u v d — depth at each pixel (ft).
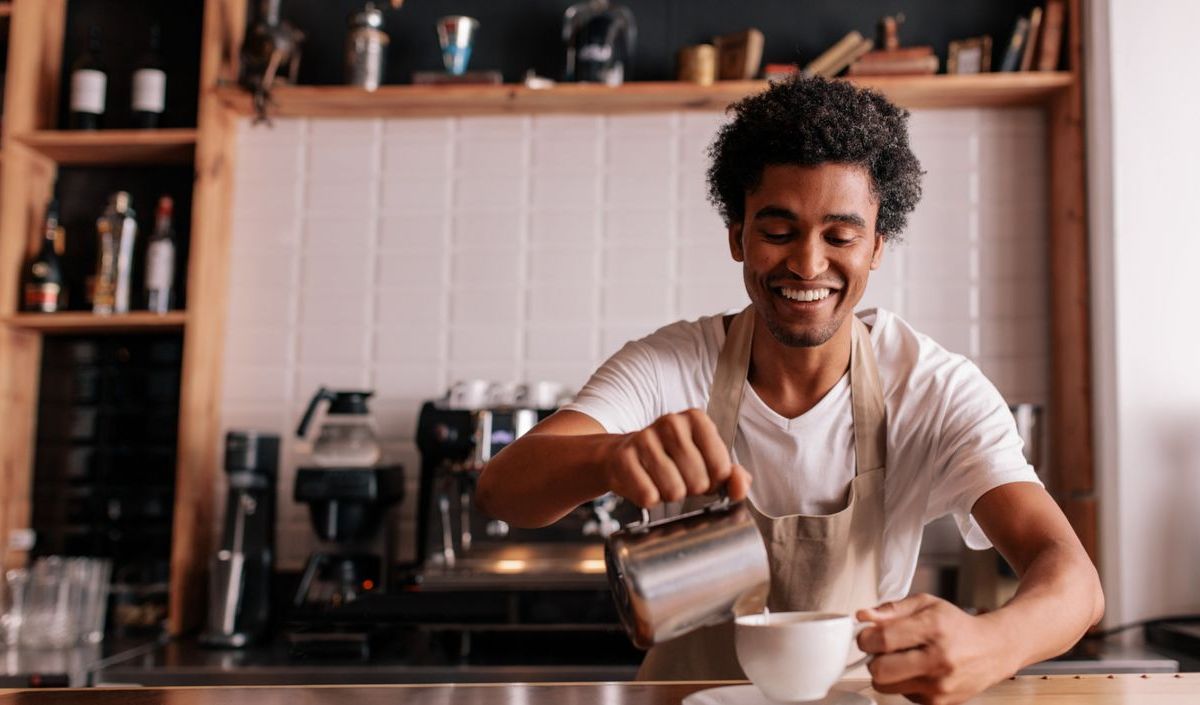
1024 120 8.70
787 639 2.77
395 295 8.93
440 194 8.98
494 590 6.97
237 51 8.92
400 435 8.79
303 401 8.87
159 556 8.85
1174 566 7.52
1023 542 3.51
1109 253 7.79
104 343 9.04
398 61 9.18
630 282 8.80
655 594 2.88
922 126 8.75
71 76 9.30
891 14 8.93
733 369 4.29
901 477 4.25
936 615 2.76
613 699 3.08
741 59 8.49
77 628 7.69
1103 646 7.18
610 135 8.91
